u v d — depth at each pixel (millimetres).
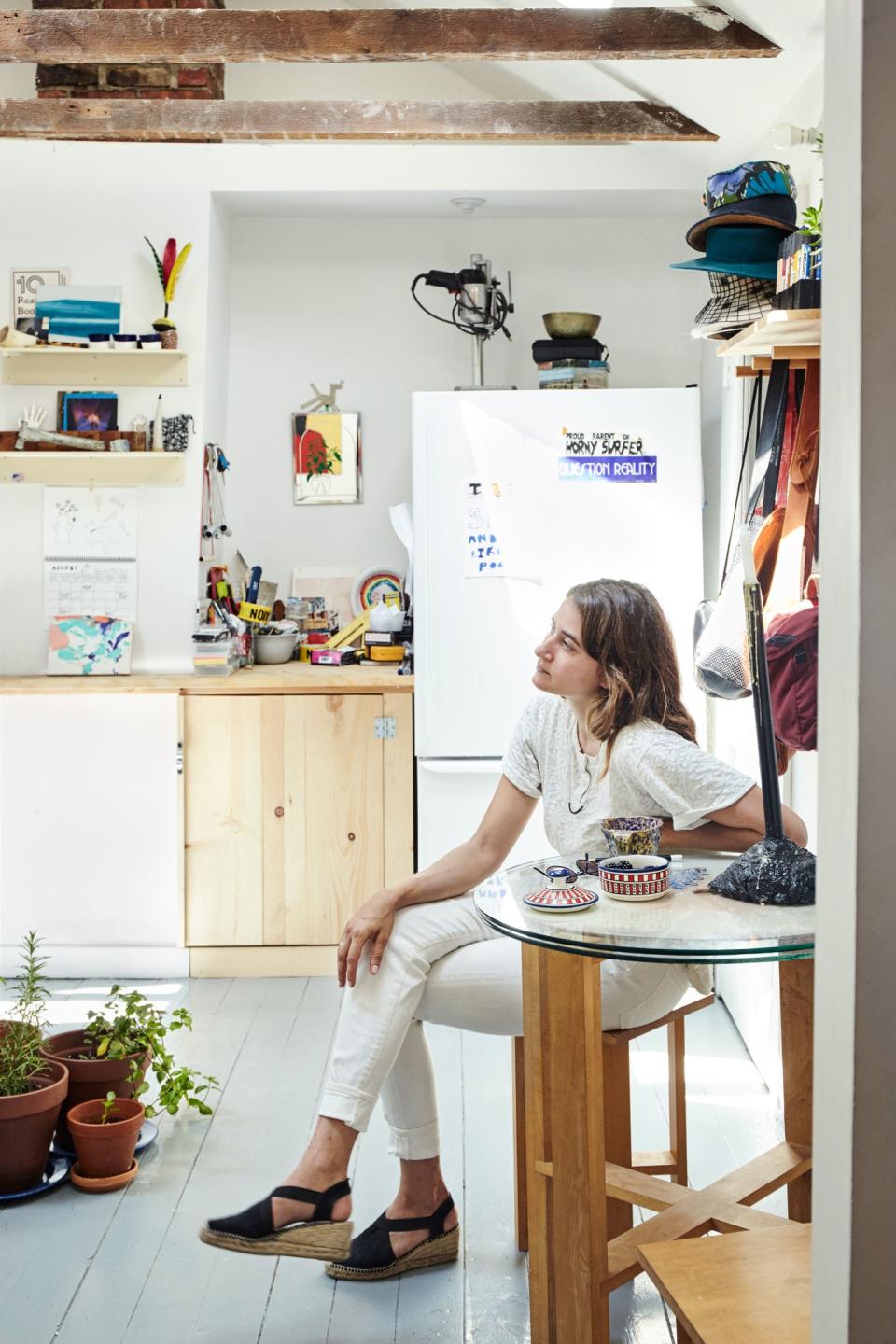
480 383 4816
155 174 4547
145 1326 2330
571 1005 1949
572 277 5043
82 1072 2996
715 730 4227
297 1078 3475
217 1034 3818
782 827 2131
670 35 3266
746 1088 3441
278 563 5109
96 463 4598
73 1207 2791
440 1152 2828
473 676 4199
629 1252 1994
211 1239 2227
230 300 5035
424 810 4238
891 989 1071
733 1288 1550
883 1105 1075
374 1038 2316
